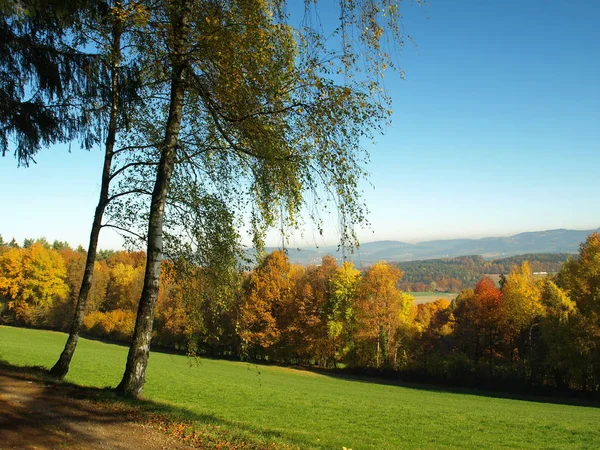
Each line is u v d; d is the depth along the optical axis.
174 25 8.81
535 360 41.62
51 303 65.31
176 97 9.80
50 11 8.23
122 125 11.14
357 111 7.53
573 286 37.03
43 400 8.31
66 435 6.68
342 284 45.78
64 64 9.08
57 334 61.47
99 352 42.56
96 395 9.08
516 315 42.94
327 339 47.62
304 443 9.40
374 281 44.31
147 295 9.76
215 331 12.09
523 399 36.00
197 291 10.90
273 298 42.31
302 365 51.00
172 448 6.93
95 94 9.77
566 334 35.34
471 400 31.91
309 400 24.31
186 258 10.85
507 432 18.34
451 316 65.38
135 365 9.62
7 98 8.85
